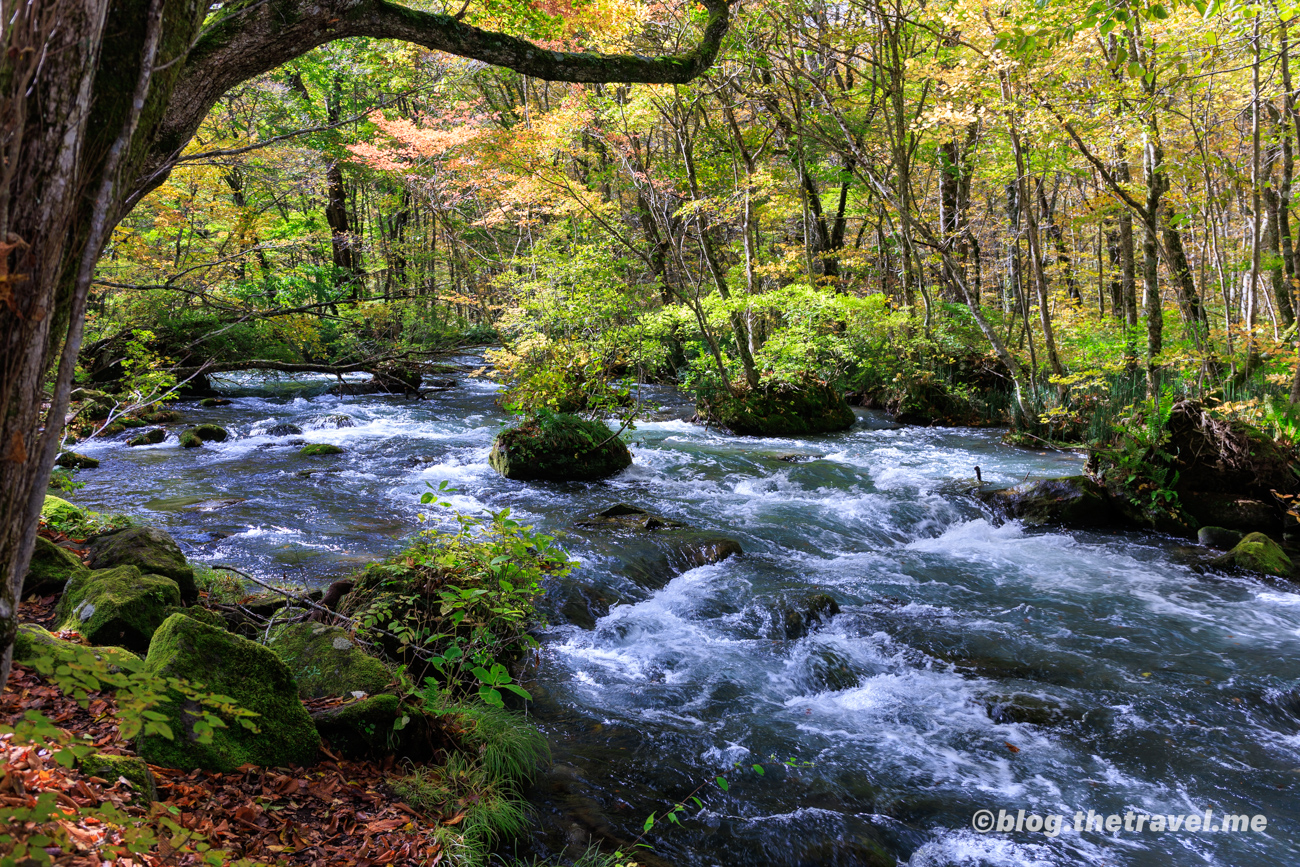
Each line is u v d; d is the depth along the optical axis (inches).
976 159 657.0
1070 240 842.2
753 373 617.3
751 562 306.8
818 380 630.5
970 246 815.7
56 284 64.2
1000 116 491.8
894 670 226.4
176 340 587.5
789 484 428.8
